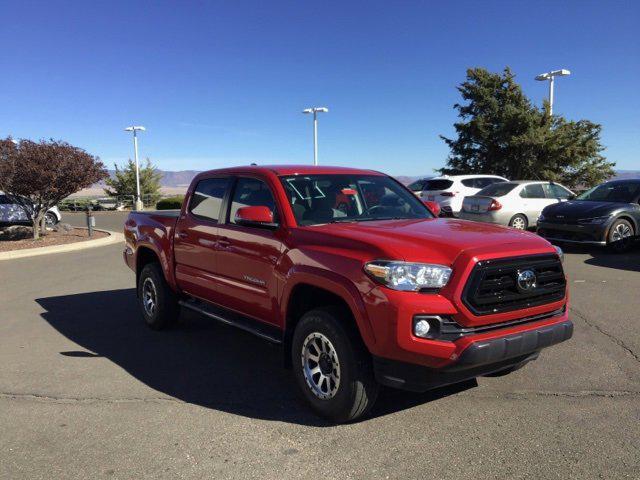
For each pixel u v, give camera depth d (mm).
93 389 4637
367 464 3324
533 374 4723
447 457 3379
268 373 5000
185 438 3721
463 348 3369
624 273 9203
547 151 27359
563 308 4023
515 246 3686
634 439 3541
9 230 17859
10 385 4750
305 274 3930
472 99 29984
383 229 4039
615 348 5352
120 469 3332
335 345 3742
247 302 4766
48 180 16281
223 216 5160
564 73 26219
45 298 8531
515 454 3393
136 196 44656
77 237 17984
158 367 5188
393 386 3527
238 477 3215
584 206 11672
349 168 5332
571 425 3762
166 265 6078
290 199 4508
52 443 3676
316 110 32719
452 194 16719
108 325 6809
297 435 3734
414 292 3387
